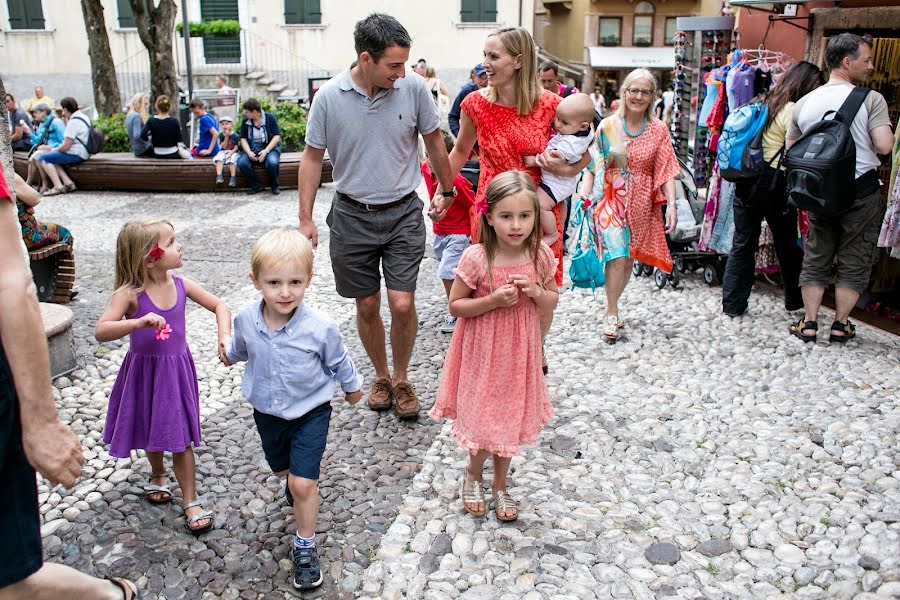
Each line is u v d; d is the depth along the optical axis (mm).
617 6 24344
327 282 7156
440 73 23234
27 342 1985
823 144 4918
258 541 3258
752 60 7090
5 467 2041
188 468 3371
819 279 5328
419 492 3607
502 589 2938
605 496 3551
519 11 22938
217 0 22672
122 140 15359
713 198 6465
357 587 2975
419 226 4254
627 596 2887
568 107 4039
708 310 6156
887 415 4270
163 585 2980
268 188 12992
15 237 2012
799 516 3359
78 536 3275
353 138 4004
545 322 3771
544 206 4285
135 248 3160
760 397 4559
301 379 3029
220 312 3404
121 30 23219
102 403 4594
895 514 3322
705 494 3545
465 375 3266
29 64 23781
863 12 6223
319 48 23031
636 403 4508
